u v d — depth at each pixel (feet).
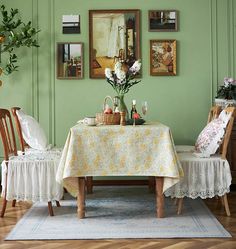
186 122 16.31
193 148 14.02
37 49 16.16
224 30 16.19
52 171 11.59
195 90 16.26
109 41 16.07
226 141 11.78
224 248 9.07
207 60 16.24
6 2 16.10
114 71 12.59
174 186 11.75
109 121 12.25
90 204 13.20
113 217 11.62
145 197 14.21
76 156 11.02
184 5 16.15
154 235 10.00
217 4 16.17
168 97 16.26
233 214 11.88
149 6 16.11
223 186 11.79
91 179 14.83
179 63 16.24
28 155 12.30
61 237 9.93
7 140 12.86
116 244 9.42
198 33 16.19
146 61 16.19
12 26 15.57
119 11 16.02
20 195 11.55
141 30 16.14
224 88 15.08
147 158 11.13
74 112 16.29
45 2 16.14
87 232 10.28
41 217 11.70
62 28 16.14
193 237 9.85
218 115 13.67
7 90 16.22
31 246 9.34
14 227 10.77
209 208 12.59
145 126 11.49
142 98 16.24
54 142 16.30
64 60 16.14
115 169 11.09
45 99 16.26
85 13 16.12
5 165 11.70
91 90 16.22
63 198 14.06
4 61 16.10
